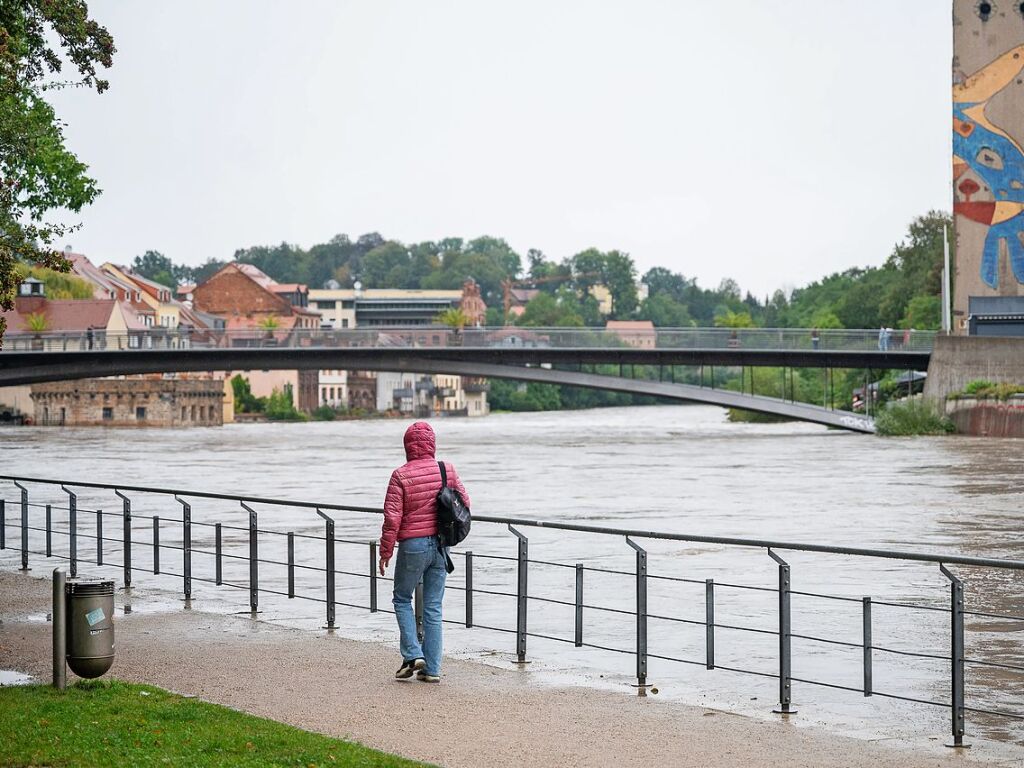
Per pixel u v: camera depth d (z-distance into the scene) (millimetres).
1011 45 119812
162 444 120062
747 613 26750
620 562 34906
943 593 29266
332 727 14250
